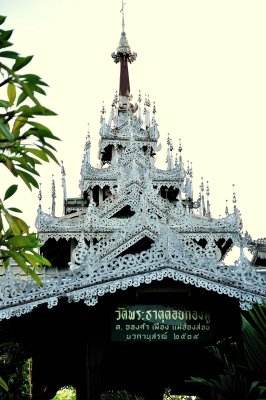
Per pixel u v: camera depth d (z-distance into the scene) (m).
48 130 5.84
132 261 12.30
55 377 15.73
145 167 34.47
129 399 25.22
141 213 17.97
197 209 36.97
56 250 30.91
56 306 13.31
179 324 12.82
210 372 16.28
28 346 14.62
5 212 6.15
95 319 13.16
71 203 36.22
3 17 5.66
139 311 12.91
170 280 12.70
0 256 6.75
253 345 8.98
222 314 12.96
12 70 5.29
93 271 12.23
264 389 8.22
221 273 12.23
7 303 11.95
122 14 46.47
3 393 12.69
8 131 5.26
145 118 40.22
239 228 29.23
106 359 16.73
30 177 6.15
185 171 37.56
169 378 16.66
